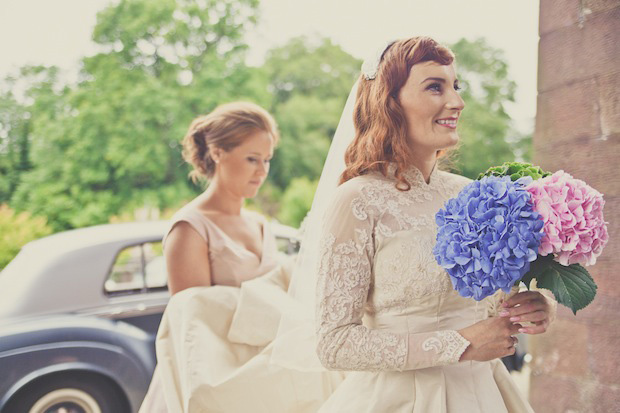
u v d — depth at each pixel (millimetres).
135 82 17500
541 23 2250
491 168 1613
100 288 4172
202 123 2928
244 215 3014
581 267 1417
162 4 18422
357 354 1550
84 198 16234
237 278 2730
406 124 1733
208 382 2189
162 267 4383
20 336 3834
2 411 3730
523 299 1530
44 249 4336
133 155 16250
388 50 1764
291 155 19047
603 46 2062
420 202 1683
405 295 1617
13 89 18844
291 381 2191
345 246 1614
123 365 3992
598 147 2092
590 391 2135
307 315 2109
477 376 1691
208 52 19016
